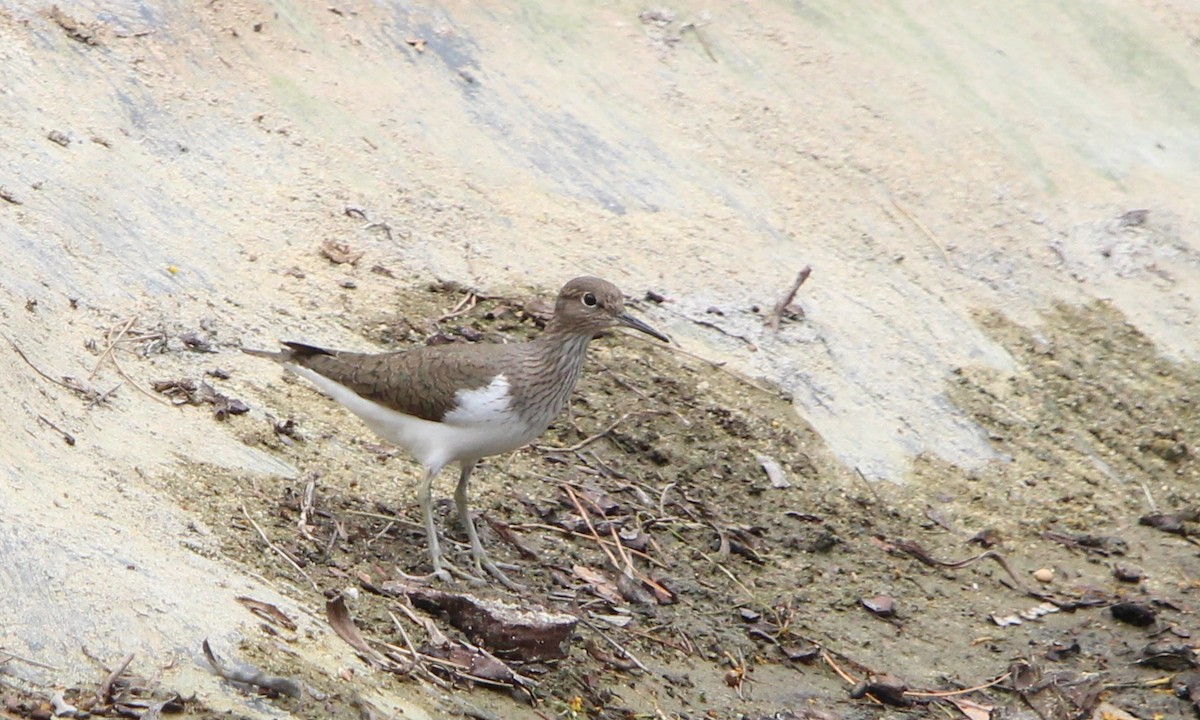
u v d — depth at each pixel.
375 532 11.11
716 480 13.48
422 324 13.59
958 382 15.45
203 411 11.56
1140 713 11.88
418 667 9.52
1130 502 14.88
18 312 11.31
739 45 18.28
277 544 10.30
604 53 17.58
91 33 14.91
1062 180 18.12
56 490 9.50
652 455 13.46
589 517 12.50
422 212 14.90
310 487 11.20
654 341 14.59
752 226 16.16
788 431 14.17
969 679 11.95
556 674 10.27
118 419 10.84
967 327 16.08
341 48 16.23
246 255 13.56
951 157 17.84
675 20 18.36
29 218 12.47
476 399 10.70
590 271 14.90
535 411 11.08
